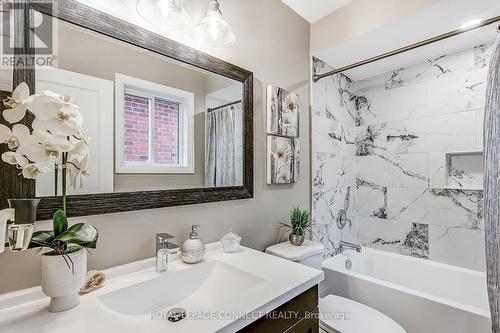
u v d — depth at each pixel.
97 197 0.88
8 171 0.74
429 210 2.08
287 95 1.71
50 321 0.66
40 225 0.79
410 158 2.19
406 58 2.08
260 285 0.86
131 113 0.99
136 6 1.01
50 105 0.65
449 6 1.41
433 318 1.43
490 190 1.00
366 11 1.70
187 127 1.16
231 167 1.35
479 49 1.85
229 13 1.39
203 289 1.04
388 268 2.19
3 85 0.73
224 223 1.33
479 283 1.76
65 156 0.73
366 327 1.24
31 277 0.78
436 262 2.03
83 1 0.90
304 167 1.90
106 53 0.93
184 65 1.16
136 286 0.87
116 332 0.62
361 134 2.52
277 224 1.65
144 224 1.02
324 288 1.93
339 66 2.22
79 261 0.72
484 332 1.27
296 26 1.86
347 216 2.38
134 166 0.99
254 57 1.53
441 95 2.03
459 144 1.93
